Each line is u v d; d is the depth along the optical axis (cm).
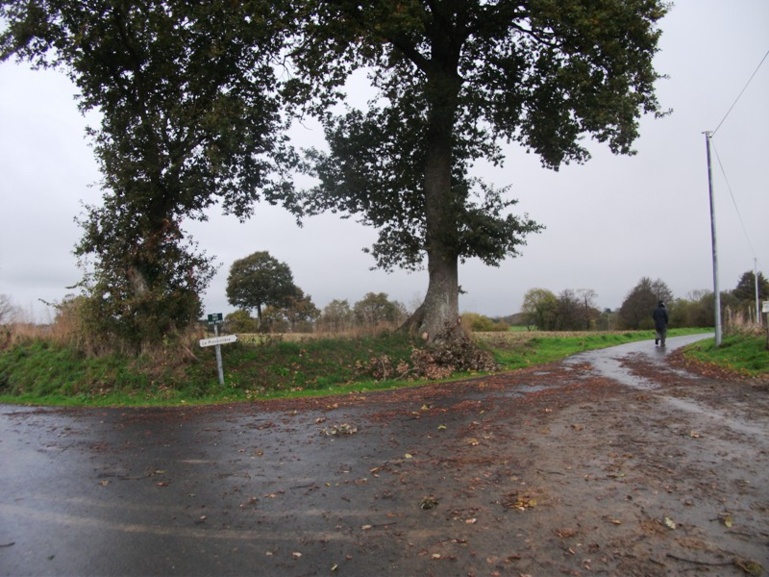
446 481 542
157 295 1476
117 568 384
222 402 1189
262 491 536
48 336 1658
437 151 1831
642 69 1589
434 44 1809
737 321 1950
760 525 415
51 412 1083
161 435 814
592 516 442
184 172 1599
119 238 1524
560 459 597
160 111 1566
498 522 438
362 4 1499
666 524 421
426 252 2014
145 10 1405
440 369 1571
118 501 522
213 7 1396
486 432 735
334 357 1591
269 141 1769
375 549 399
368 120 1967
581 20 1385
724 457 583
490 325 4675
